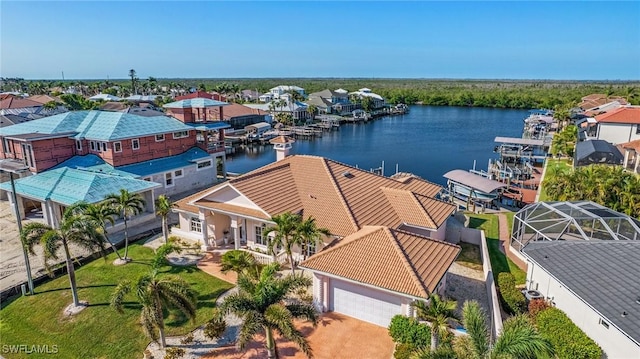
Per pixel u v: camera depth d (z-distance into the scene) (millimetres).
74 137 42406
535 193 50219
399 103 197875
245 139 101188
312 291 23984
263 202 28641
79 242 22312
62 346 19672
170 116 53656
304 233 23703
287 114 123000
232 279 26031
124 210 29125
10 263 29000
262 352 19188
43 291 24578
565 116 99500
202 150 51875
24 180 38062
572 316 19141
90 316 21859
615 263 19875
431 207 30953
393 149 93500
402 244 22641
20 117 59312
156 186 38500
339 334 20516
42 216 38656
